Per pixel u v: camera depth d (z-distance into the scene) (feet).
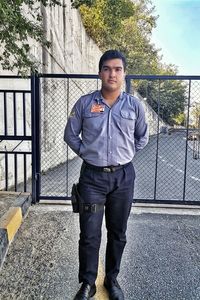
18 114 26.30
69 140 8.78
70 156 44.98
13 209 14.74
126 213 8.95
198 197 23.17
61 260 11.48
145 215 16.79
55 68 42.11
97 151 8.35
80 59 61.82
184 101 19.34
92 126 8.30
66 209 17.33
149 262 11.51
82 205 8.63
